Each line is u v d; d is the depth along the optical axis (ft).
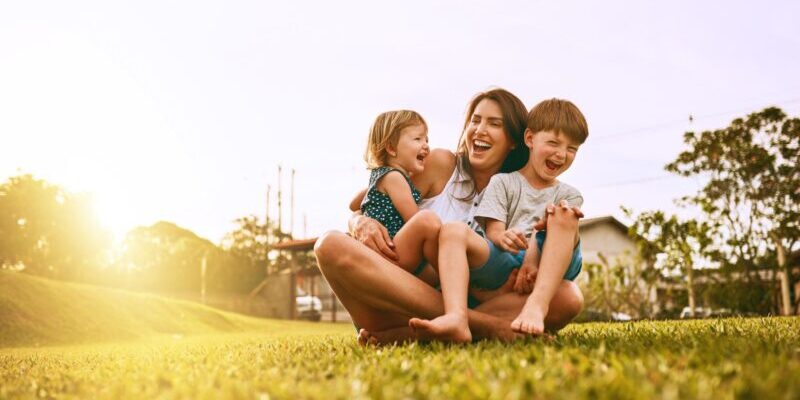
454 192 10.02
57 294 57.11
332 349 8.71
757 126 58.80
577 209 8.31
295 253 117.60
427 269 8.80
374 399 4.35
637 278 51.55
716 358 5.48
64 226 176.04
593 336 8.94
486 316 8.54
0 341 45.32
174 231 199.00
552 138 9.25
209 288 161.48
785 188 57.36
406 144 9.50
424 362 5.88
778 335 8.55
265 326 74.84
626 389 4.14
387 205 9.28
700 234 48.39
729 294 56.44
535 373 4.77
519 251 8.83
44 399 5.82
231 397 4.64
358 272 8.01
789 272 56.34
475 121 9.96
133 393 5.35
